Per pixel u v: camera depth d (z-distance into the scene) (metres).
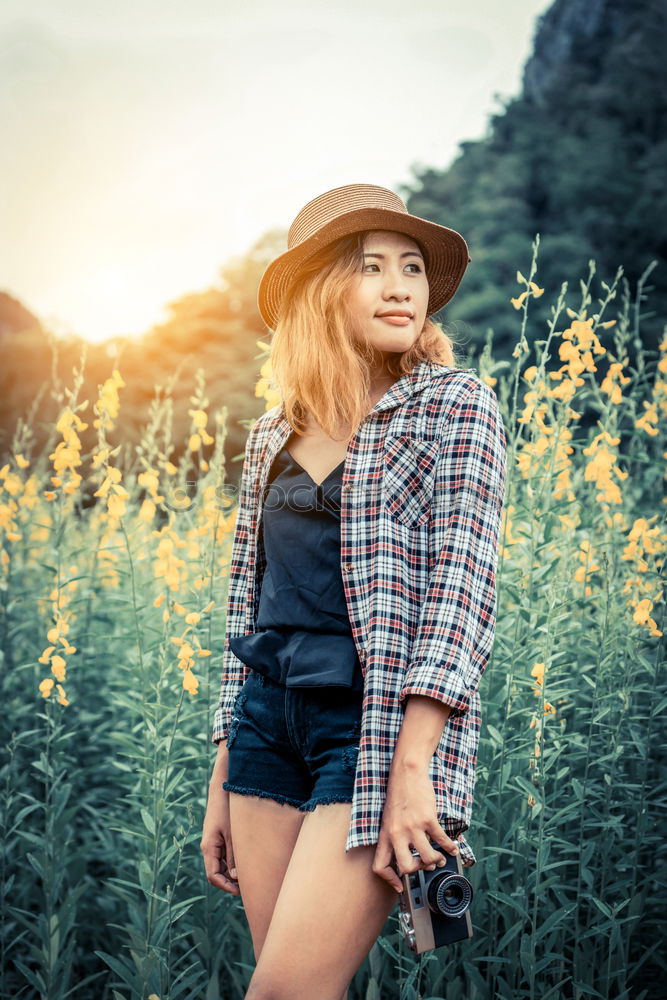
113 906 2.75
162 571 2.64
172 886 2.32
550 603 2.36
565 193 22.30
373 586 1.52
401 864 1.36
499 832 2.37
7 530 3.19
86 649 3.33
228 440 17.48
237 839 1.69
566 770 2.30
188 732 2.85
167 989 2.24
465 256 1.81
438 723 1.40
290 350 1.77
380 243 1.69
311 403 1.69
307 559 1.62
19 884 2.84
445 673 1.40
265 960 1.42
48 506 3.93
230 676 1.87
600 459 2.63
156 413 3.04
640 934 2.54
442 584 1.47
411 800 1.37
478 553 1.49
